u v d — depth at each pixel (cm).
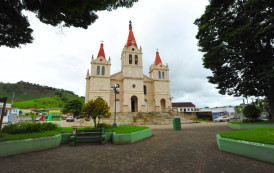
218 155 560
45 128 865
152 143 830
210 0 1478
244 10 1297
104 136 833
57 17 686
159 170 427
